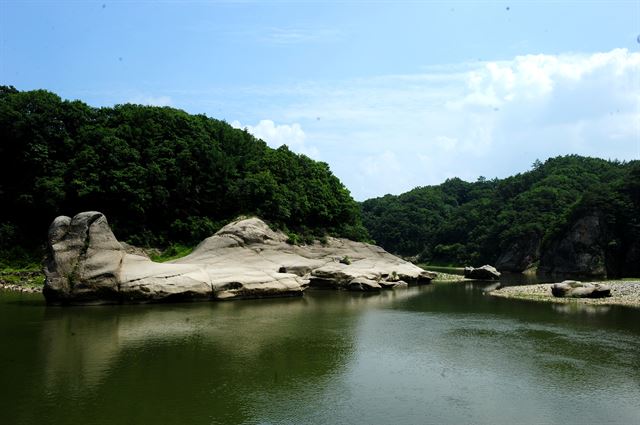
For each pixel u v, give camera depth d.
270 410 17.73
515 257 127.62
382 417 17.30
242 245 59.03
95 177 64.12
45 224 65.94
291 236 69.69
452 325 33.94
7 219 65.81
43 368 22.05
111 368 22.20
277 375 21.78
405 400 18.97
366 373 22.34
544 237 119.50
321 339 28.86
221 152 76.81
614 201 105.12
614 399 19.33
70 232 40.72
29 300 42.09
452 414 17.66
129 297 40.25
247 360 24.03
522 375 22.27
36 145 65.81
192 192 72.25
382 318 36.56
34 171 66.50
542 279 90.31
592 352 26.34
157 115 76.06
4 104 67.00
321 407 18.11
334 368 22.98
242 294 45.94
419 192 198.00
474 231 151.50
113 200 65.81
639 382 21.38
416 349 26.80
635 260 99.12
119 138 69.31
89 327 30.84
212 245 56.53
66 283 38.78
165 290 41.38
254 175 75.56
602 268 100.31
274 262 58.56
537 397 19.48
